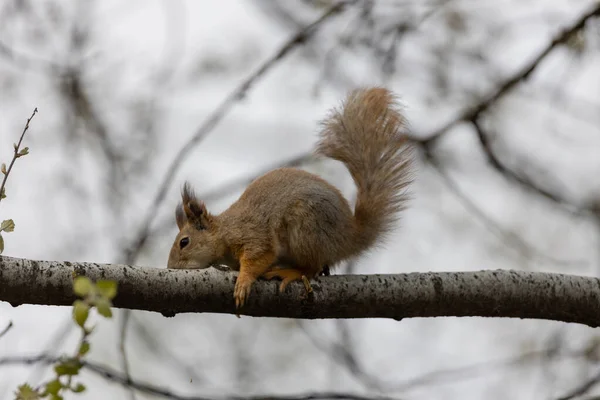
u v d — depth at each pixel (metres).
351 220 8.89
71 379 5.01
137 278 7.19
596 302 7.86
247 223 8.95
